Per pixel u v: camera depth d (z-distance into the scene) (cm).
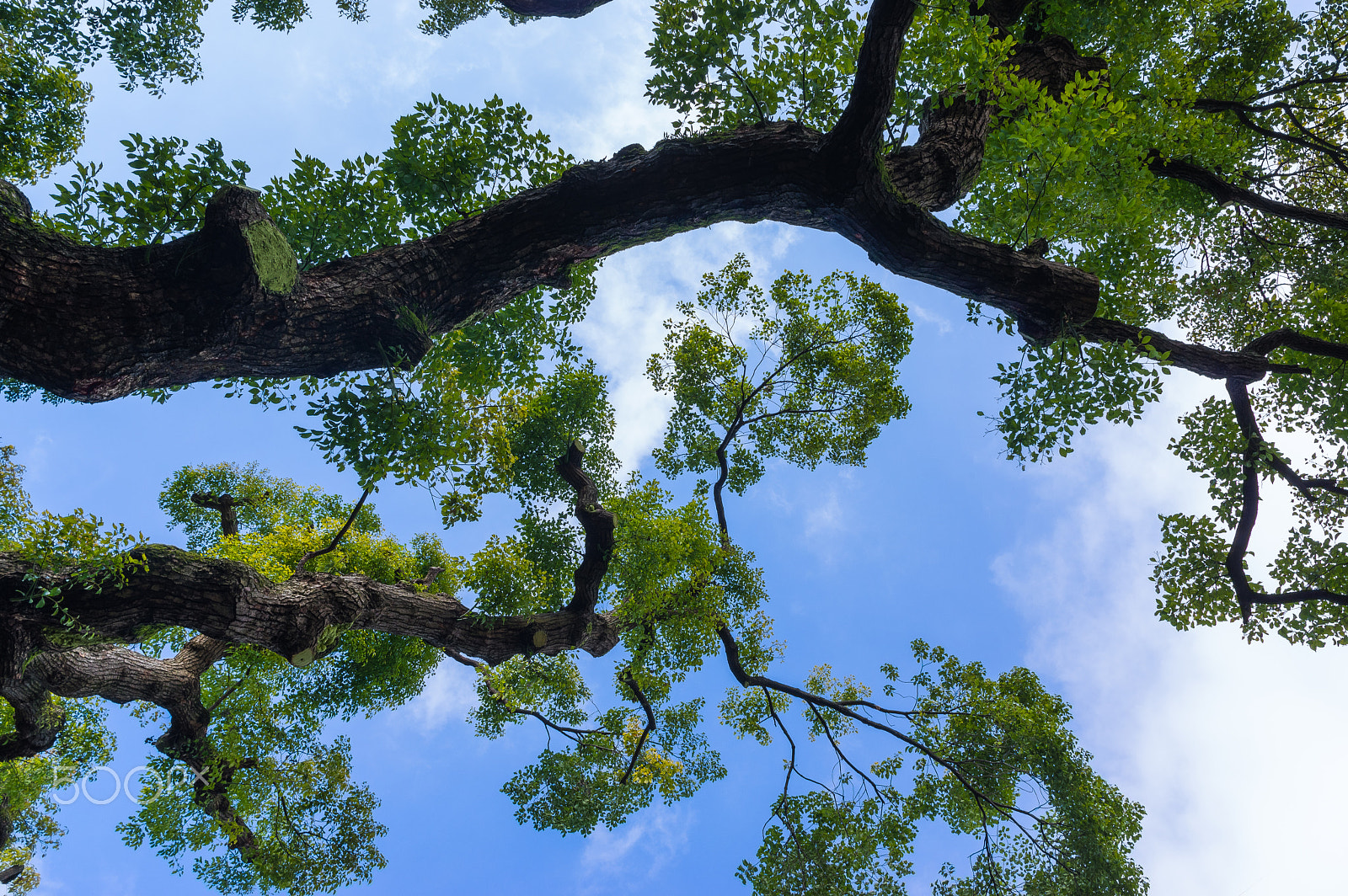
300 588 561
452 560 1093
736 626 1031
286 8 1004
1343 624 820
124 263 339
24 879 948
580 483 812
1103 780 956
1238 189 795
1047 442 680
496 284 477
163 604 466
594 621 821
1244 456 838
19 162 695
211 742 858
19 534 445
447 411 510
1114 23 834
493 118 600
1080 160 569
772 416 1100
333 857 956
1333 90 967
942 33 612
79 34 779
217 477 1168
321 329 400
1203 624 890
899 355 1049
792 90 621
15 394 546
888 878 946
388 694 1118
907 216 512
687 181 470
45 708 561
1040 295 579
